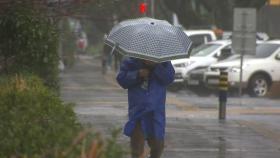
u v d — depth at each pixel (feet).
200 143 83.46
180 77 184.44
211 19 301.84
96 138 36.04
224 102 109.40
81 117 108.27
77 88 185.26
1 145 38.63
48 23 76.54
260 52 174.29
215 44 192.13
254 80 170.19
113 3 77.30
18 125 41.73
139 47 55.26
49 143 38.32
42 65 79.20
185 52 56.44
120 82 57.62
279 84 171.94
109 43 57.11
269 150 79.66
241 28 138.82
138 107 57.00
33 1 71.51
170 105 136.77
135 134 57.52
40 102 50.75
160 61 55.31
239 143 84.43
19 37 75.82
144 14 193.06
